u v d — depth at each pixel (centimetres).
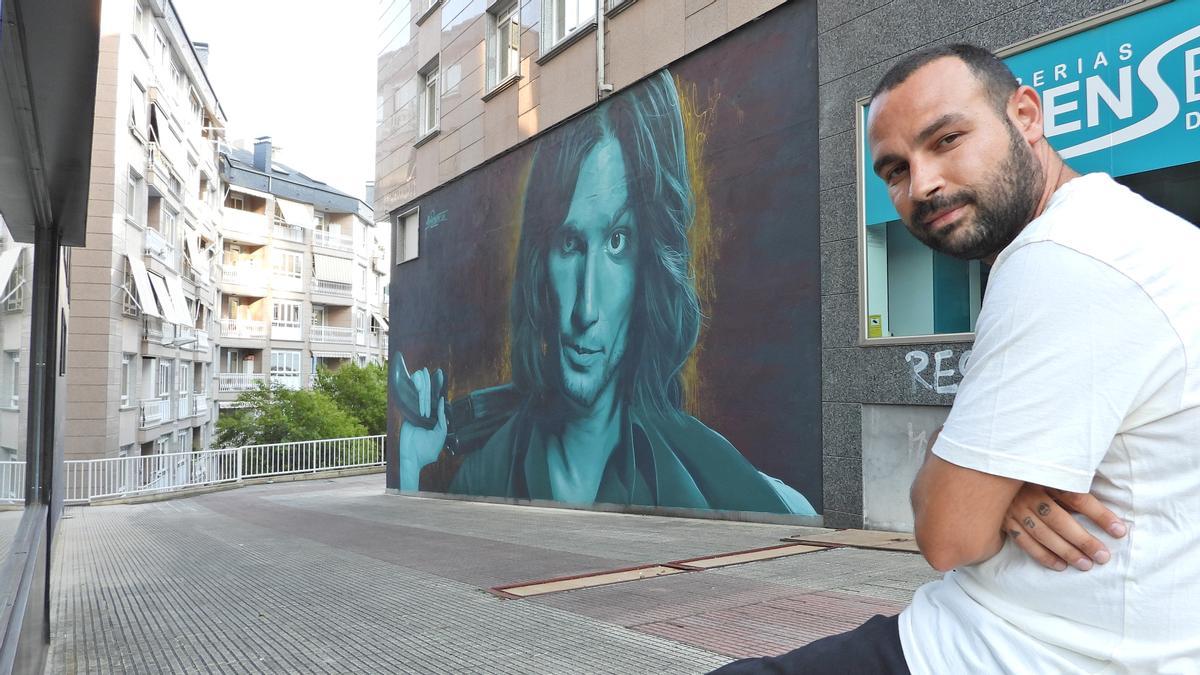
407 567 688
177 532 1130
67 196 449
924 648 110
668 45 1065
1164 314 90
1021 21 669
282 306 4981
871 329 778
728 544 733
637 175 1115
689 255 1012
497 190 1477
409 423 1772
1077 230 96
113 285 2603
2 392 380
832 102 829
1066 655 97
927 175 111
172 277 3347
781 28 898
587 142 1224
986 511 96
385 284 6384
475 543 827
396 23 1978
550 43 1345
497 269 1462
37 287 509
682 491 1004
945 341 704
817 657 118
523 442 1354
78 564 827
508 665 381
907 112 113
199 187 3988
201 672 397
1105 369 91
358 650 421
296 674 386
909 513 737
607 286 1163
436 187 1708
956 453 97
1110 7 610
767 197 905
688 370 1003
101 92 2580
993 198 108
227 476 2370
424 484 1688
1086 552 95
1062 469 91
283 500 1733
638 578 580
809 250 850
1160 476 92
